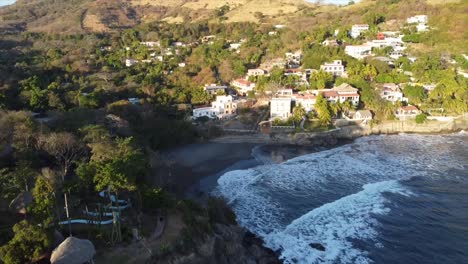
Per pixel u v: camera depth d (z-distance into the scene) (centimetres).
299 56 17912
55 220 5034
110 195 5691
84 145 7694
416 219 6731
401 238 6184
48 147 7219
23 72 14425
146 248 4866
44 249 4212
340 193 7869
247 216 7025
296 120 12306
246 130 12031
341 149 10869
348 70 15175
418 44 17688
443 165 9350
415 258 5684
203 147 11100
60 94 12381
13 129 7462
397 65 15800
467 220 6669
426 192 7800
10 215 5272
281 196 7812
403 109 12838
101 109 11194
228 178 8794
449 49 16600
